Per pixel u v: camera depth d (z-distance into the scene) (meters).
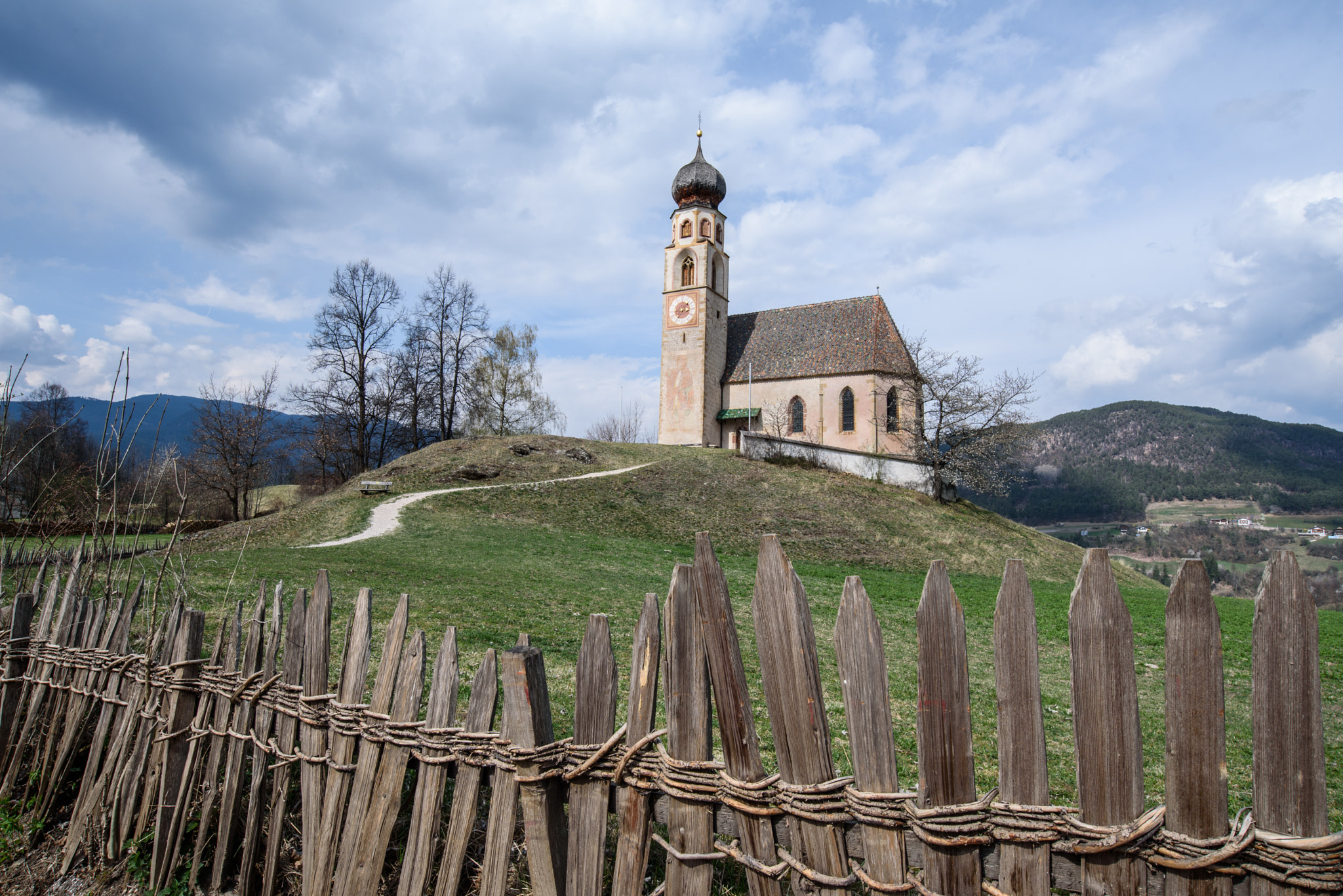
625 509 33.81
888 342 51.72
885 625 15.31
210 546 27.16
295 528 29.09
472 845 3.79
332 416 46.44
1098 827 2.07
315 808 3.48
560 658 9.27
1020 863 2.15
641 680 2.74
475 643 9.48
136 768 4.25
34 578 6.92
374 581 14.63
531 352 58.00
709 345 55.50
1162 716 8.54
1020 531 40.88
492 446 44.44
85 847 4.41
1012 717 2.22
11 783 4.89
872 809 2.28
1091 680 2.12
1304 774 1.92
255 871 3.81
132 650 6.08
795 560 28.92
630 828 2.72
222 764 4.01
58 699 4.87
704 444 54.28
